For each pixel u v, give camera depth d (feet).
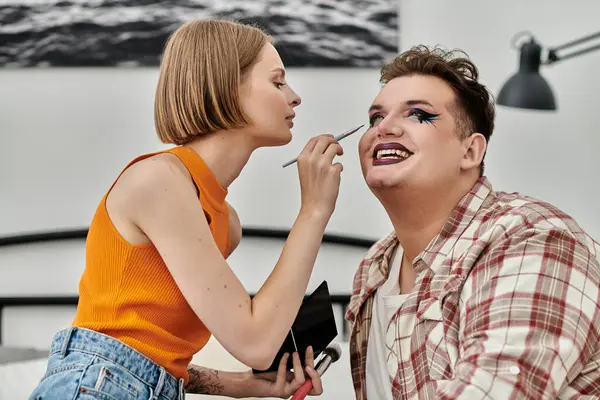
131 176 4.00
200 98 4.09
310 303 4.80
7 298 8.69
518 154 8.97
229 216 4.70
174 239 3.88
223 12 8.88
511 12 8.98
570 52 8.93
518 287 3.88
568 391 3.99
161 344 3.98
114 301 3.93
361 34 8.93
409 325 4.33
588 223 8.93
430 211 4.48
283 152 8.93
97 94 8.98
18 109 8.96
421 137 4.37
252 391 4.84
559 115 8.95
